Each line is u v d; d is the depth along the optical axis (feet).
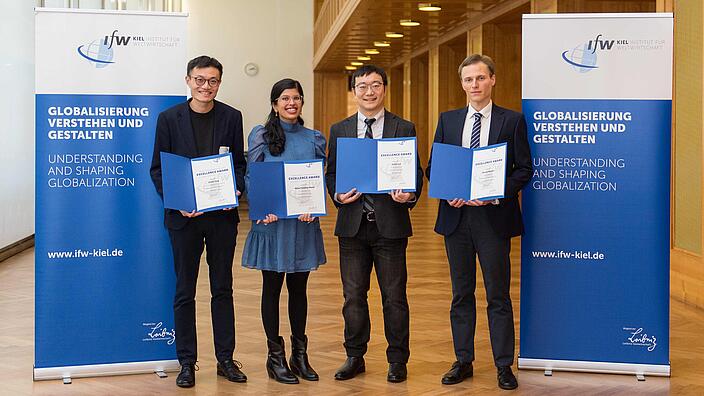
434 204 57.11
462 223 16.14
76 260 16.72
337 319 22.30
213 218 16.06
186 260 16.12
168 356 17.24
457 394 15.65
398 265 16.39
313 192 15.97
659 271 16.76
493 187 15.29
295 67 81.92
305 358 16.83
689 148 24.77
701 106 23.97
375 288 27.07
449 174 15.61
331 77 82.84
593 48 16.55
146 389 16.03
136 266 16.96
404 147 15.67
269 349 16.80
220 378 16.75
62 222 16.63
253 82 81.10
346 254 16.61
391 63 78.33
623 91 16.56
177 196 15.56
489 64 15.78
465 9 42.93
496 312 16.14
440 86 57.21
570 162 16.79
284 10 81.35
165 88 16.75
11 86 35.65
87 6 43.11
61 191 16.58
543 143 16.81
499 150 15.29
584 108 16.66
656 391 15.93
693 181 24.45
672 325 21.75
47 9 16.26
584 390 15.96
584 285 16.98
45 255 16.62
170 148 16.02
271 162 15.83
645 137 16.60
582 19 16.55
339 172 15.80
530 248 17.04
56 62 16.34
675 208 25.67
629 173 16.67
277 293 16.69
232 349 16.75
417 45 62.49
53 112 16.40
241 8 80.53
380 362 17.92
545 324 17.13
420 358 18.28
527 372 17.17
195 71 15.71
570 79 16.66
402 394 15.64
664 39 16.40
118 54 16.55
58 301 16.71
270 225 16.26
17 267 32.71
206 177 15.58
